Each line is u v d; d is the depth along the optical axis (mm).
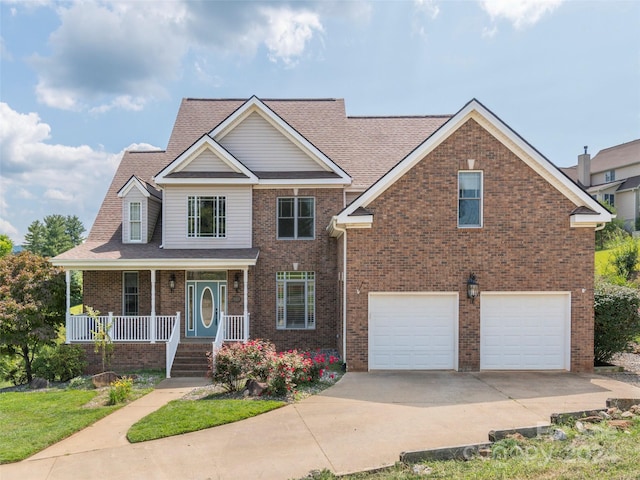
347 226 14711
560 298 14852
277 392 11945
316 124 21703
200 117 22125
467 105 14633
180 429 9477
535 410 10547
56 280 17594
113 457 8297
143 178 20703
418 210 14734
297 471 7449
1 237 53062
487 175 14773
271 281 18500
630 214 49531
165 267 16766
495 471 6652
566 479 6215
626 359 16375
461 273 14766
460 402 11289
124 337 16641
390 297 14820
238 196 18438
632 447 7273
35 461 8227
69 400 12531
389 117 22953
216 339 15586
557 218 14805
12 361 17578
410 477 6785
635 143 54906
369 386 12883
